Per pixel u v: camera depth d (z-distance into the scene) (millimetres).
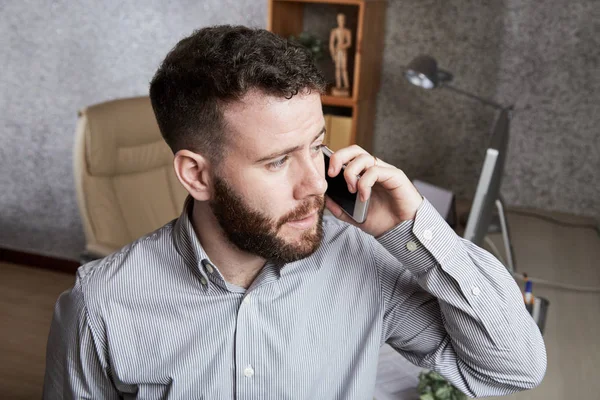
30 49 3074
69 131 3158
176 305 985
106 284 991
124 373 986
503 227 1971
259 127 830
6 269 3355
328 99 2379
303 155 854
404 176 912
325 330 1014
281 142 833
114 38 2951
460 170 2670
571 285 1918
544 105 2502
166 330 985
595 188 2531
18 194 3340
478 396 1039
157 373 985
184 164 913
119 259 1019
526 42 2453
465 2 2475
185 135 892
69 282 3279
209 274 968
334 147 2422
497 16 2453
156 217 2289
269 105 821
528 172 2604
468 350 985
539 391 1407
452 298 938
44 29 3025
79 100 3096
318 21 2611
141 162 2262
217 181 887
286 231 884
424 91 2617
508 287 970
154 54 2922
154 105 933
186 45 892
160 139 2303
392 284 1049
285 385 992
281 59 827
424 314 1037
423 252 936
